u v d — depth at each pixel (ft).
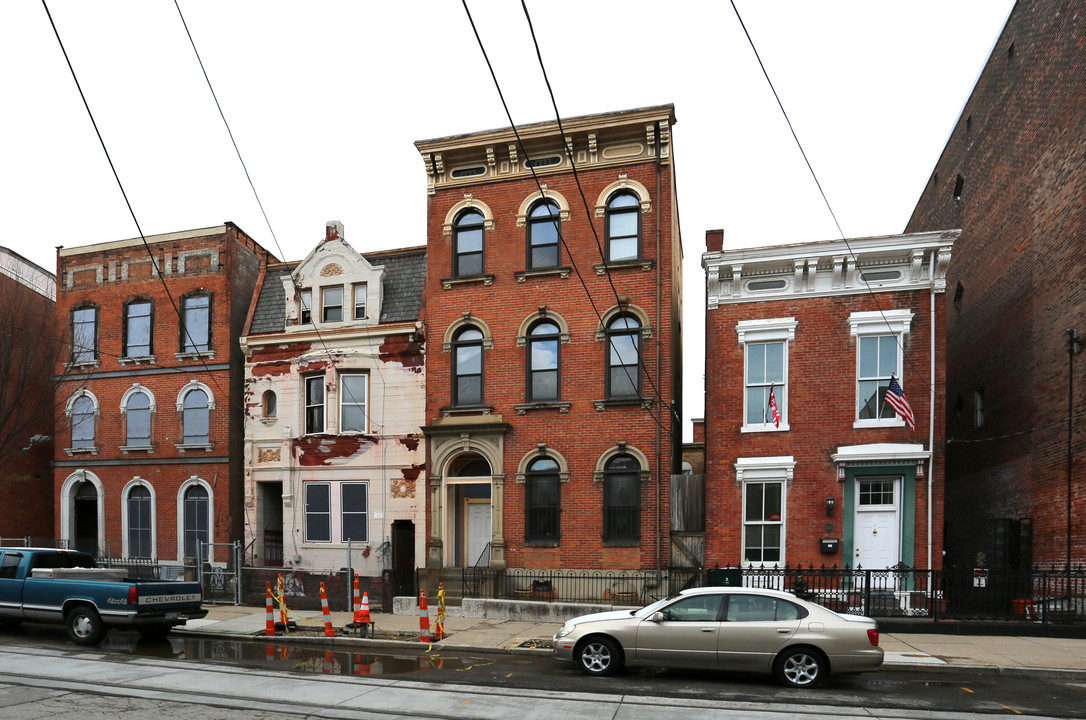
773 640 32.83
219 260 72.79
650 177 60.54
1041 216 58.03
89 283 77.25
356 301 68.39
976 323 72.23
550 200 63.05
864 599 49.11
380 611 57.41
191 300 73.67
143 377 74.13
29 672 34.73
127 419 74.49
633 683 33.24
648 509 57.72
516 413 61.67
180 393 72.64
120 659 38.50
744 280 57.26
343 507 65.98
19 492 79.25
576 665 37.96
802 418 54.95
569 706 28.86
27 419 74.74
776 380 56.18
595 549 58.54
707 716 27.35
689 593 35.01
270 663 38.11
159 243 75.05
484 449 61.93
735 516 55.47
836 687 32.89
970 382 73.51
